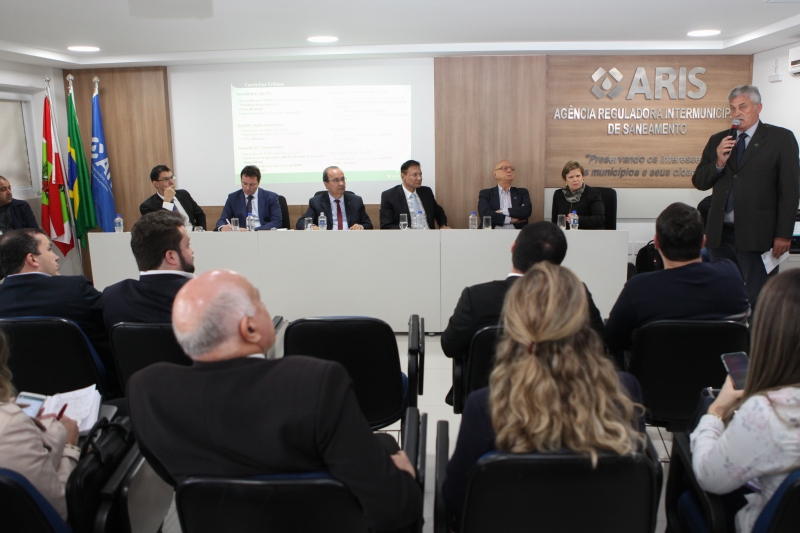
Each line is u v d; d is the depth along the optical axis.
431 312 4.25
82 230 5.86
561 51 5.33
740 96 3.38
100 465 1.39
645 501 1.10
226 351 1.07
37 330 1.91
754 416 1.10
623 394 1.15
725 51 5.34
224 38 4.81
